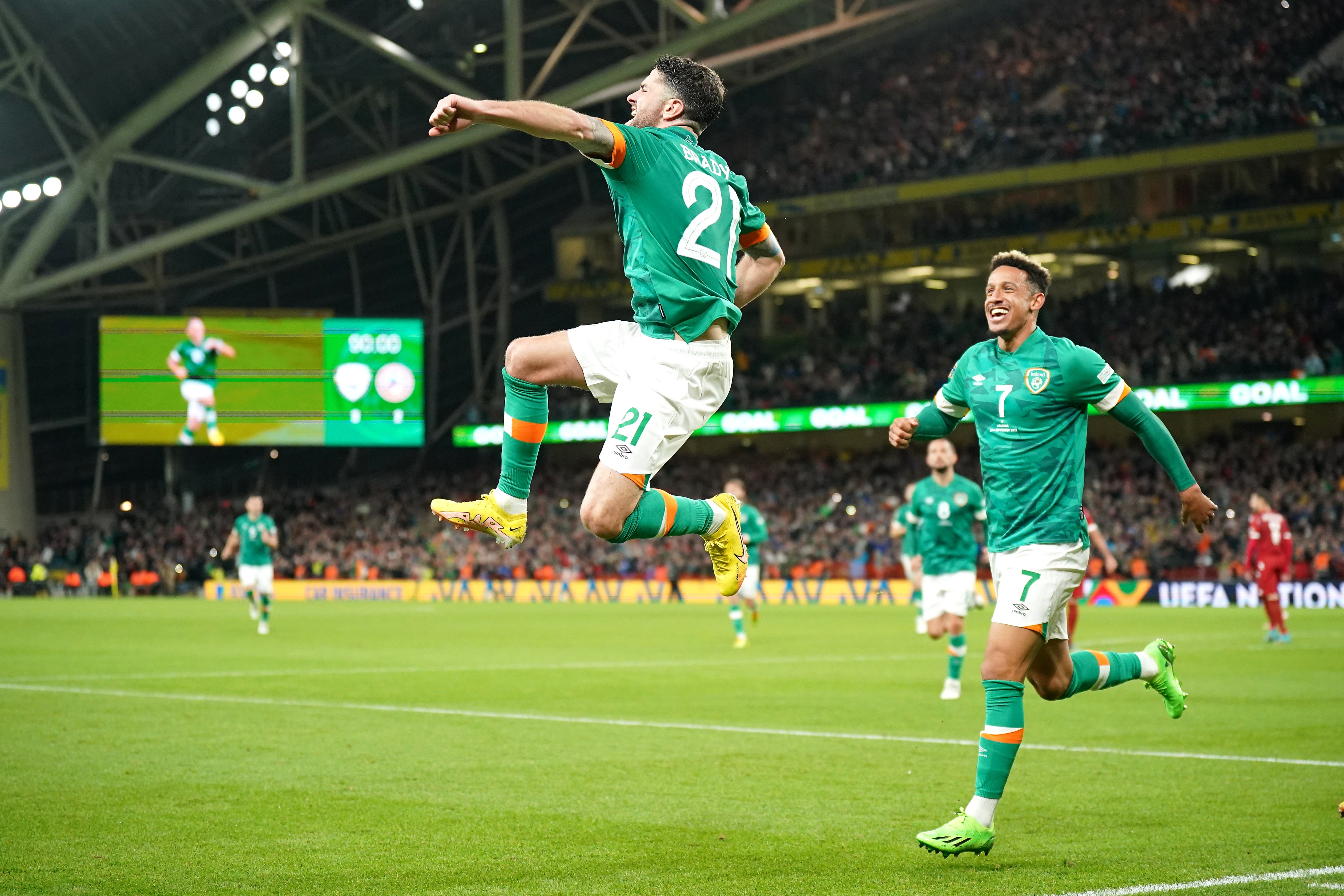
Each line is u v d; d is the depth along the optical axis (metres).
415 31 73.00
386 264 100.44
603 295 91.31
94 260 81.06
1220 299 77.00
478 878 9.84
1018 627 10.84
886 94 92.00
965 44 92.38
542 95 64.38
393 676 27.12
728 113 97.94
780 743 17.12
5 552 86.88
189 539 93.50
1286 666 28.62
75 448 103.75
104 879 9.80
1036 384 11.05
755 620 43.75
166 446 99.31
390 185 93.12
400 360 81.75
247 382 81.12
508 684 25.47
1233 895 9.20
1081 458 11.16
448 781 14.19
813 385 84.94
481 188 95.06
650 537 9.46
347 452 103.12
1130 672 12.08
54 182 81.56
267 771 14.83
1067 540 10.98
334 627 47.72
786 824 11.90
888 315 88.56
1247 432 78.12
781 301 96.06
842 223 88.19
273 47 72.75
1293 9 80.50
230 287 101.06
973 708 21.22
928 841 10.12
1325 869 10.01
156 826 11.77
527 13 77.69
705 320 8.98
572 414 92.06
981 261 82.19
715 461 91.50
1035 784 13.91
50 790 13.55
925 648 35.88
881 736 17.81
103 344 80.44
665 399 9.02
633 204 8.95
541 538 86.75
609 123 8.76
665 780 14.31
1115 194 78.81
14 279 84.44
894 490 81.12
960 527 22.61
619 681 26.06
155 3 68.50
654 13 77.25
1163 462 11.04
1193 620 48.88
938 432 12.14
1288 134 71.94
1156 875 9.84
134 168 85.81
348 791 13.54
